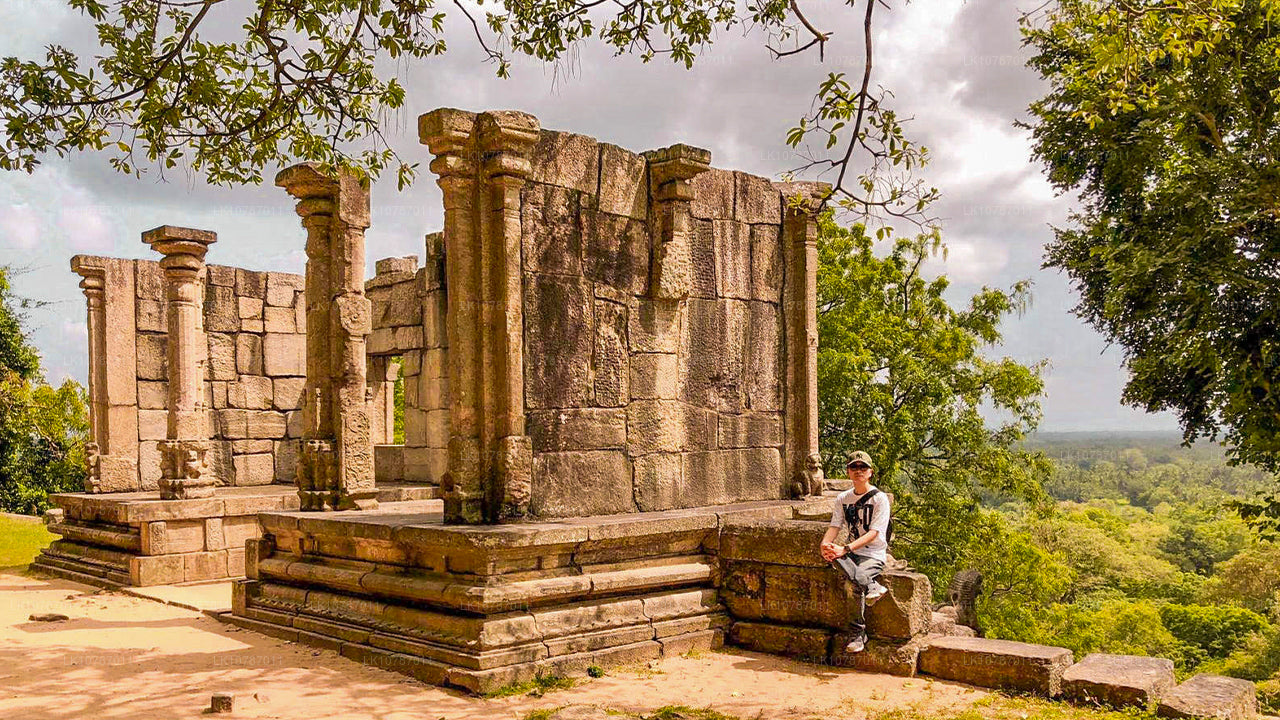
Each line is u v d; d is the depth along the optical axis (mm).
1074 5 15070
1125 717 6379
